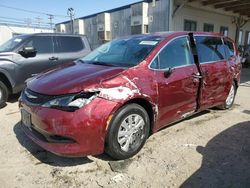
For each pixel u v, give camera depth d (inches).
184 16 604.4
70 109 116.6
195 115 211.2
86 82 122.7
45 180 118.1
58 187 113.2
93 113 118.0
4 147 149.4
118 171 125.0
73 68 151.8
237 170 127.6
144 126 141.3
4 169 126.6
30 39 253.8
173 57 159.5
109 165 130.4
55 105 119.0
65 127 115.6
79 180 118.1
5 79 239.5
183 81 159.3
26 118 133.3
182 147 151.0
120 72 133.4
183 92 160.9
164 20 568.4
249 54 632.4
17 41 253.4
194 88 169.9
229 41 223.1
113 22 792.3
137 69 139.0
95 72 135.6
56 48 268.5
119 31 770.8
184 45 170.4
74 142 118.2
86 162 133.1
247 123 194.5
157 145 152.8
